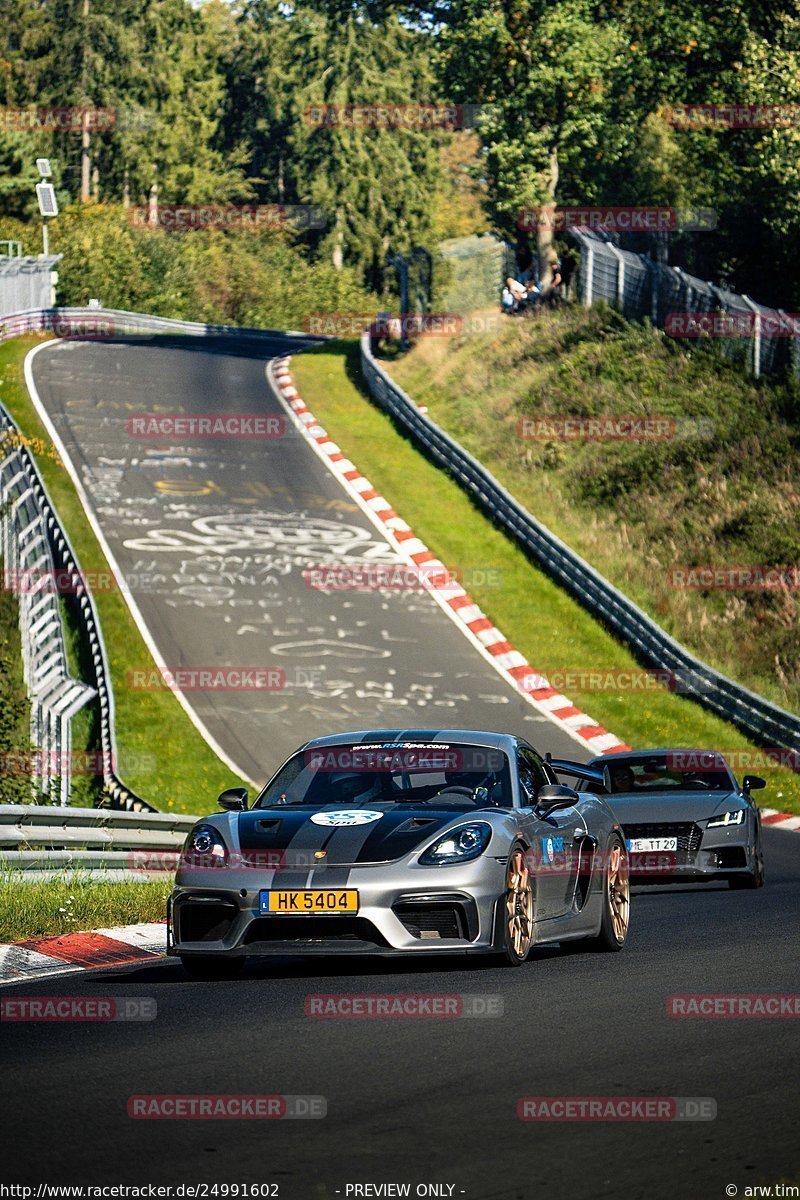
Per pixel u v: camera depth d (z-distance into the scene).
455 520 126.88
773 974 28.42
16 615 95.06
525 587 114.38
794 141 161.50
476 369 169.38
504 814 29.53
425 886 27.47
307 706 91.12
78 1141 16.52
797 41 172.00
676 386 148.62
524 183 180.12
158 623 101.06
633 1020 23.59
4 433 123.81
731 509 125.62
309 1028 22.94
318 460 140.75
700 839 49.69
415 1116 17.59
